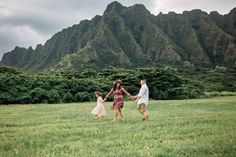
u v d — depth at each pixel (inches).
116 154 345.4
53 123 705.6
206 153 347.9
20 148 386.6
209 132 499.2
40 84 2486.5
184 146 382.0
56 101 2374.5
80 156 339.3
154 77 3257.9
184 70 7642.7
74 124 666.2
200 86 4067.4
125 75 3245.6
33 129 586.9
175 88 3189.0
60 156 339.9
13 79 2440.9
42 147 401.1
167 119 753.6
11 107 1504.7
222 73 7234.3
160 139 446.9
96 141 436.8
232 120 698.2
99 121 742.5
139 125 622.8
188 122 669.9
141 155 337.1
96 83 2679.6
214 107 1272.1
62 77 2869.1
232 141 406.9
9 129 590.9
